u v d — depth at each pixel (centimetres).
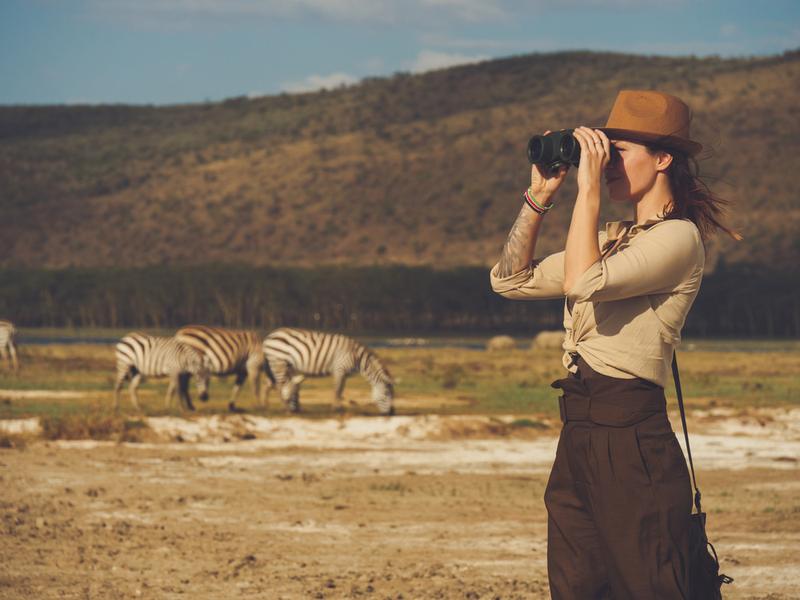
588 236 338
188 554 891
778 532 1013
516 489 1346
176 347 2428
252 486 1348
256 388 2573
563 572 363
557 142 357
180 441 1872
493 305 14825
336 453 1739
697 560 362
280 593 742
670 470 349
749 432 2094
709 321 14662
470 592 736
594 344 353
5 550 888
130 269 15625
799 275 15838
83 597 726
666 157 365
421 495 1288
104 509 1138
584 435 354
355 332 13425
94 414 1986
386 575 805
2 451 1659
